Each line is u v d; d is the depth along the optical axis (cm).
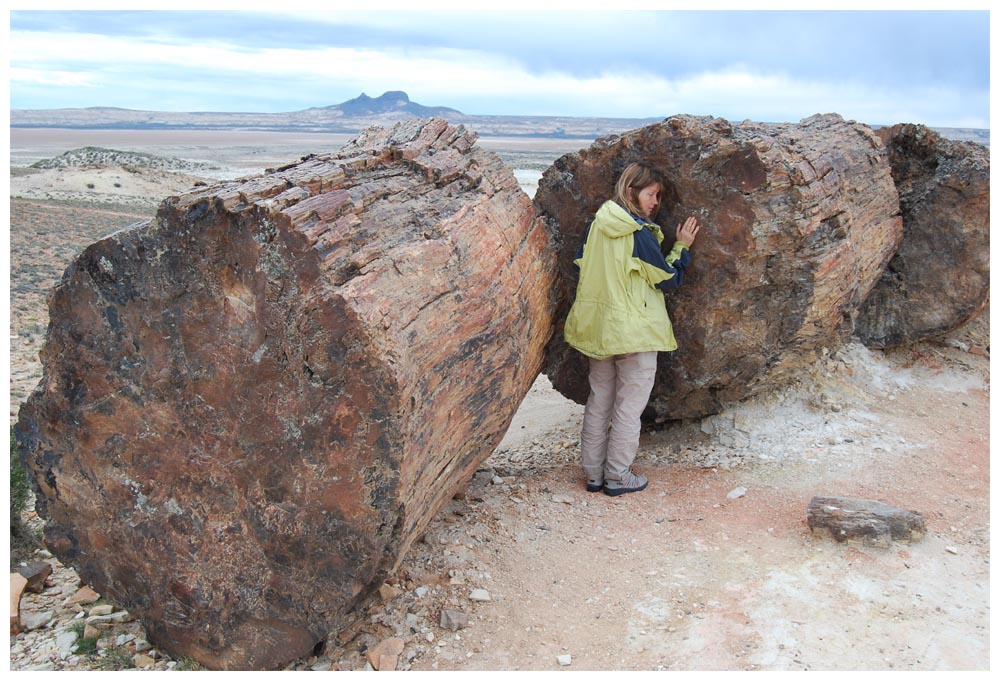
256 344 343
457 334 384
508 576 442
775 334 564
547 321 530
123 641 415
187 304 353
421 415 354
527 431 792
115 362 372
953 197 693
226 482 367
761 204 509
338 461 339
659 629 385
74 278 367
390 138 473
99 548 402
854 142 648
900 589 400
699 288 542
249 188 340
